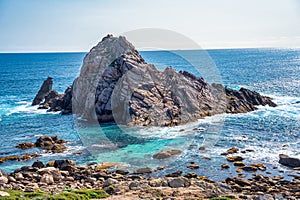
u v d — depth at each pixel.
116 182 14.35
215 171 18.05
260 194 14.82
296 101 42.00
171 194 12.73
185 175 16.64
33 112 39.47
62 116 36.12
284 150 22.31
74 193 12.92
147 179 14.33
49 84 48.16
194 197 12.38
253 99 38.59
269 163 19.95
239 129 27.19
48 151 23.31
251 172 18.42
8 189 14.23
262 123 29.55
